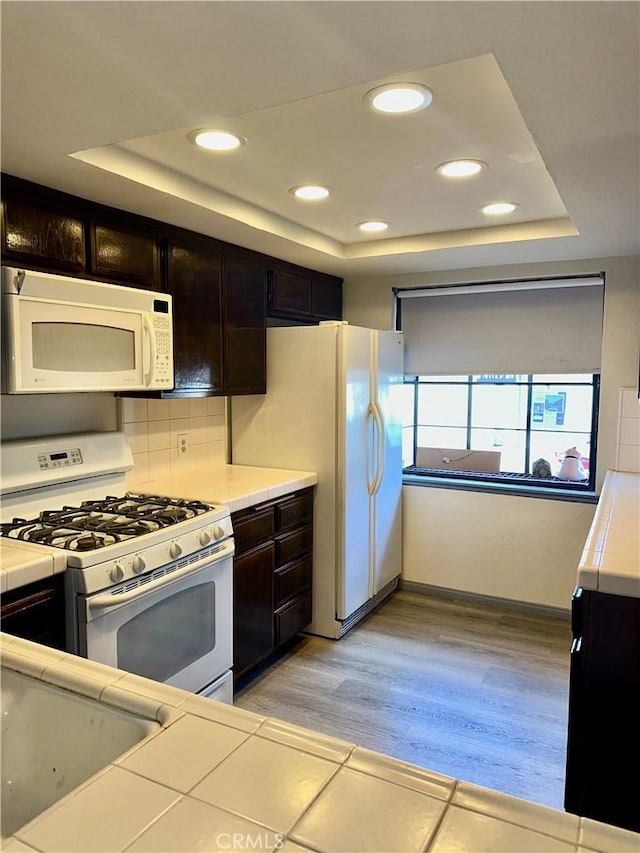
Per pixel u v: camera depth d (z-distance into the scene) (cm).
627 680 165
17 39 112
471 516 374
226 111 145
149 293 233
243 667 271
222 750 79
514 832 65
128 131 157
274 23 106
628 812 167
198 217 241
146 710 90
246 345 309
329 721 250
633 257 321
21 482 222
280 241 286
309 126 174
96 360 211
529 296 354
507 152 195
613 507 236
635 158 171
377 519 354
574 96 133
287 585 304
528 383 367
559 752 230
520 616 357
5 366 185
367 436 336
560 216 275
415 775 75
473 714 256
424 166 209
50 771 97
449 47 114
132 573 193
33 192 198
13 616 168
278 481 295
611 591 161
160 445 299
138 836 64
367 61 121
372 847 63
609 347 330
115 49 116
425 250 311
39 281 190
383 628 340
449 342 379
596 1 98
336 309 397
